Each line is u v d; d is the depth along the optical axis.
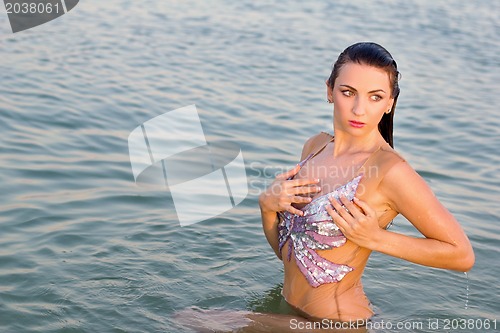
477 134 9.02
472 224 6.32
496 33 14.98
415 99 10.38
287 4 16.41
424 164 7.89
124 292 4.77
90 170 7.11
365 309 4.38
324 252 4.26
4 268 5.07
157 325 4.34
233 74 11.05
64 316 4.44
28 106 8.83
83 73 10.43
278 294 4.73
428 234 4.07
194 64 11.41
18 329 4.27
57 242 5.55
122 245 5.53
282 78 10.99
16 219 5.93
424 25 15.29
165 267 5.18
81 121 8.50
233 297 4.73
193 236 5.77
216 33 13.48
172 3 15.50
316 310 4.30
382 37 13.98
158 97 9.64
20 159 7.25
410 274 5.21
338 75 4.22
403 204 4.07
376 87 4.12
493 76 11.89
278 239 4.56
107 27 13.15
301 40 13.39
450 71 12.02
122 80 10.27
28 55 11.03
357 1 17.28
